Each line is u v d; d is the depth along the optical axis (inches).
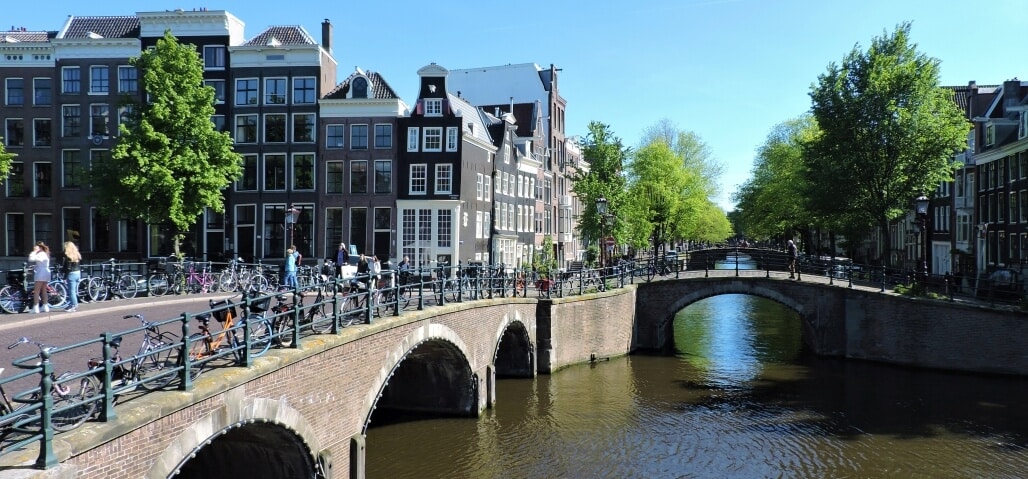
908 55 1342.3
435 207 1395.2
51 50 1414.9
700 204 2079.2
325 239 1413.6
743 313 1811.0
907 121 1272.1
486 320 833.5
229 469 483.2
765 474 645.3
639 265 1488.7
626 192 1610.5
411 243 1405.0
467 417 805.2
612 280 1300.4
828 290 1186.0
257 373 387.9
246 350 388.8
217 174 1090.1
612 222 1519.4
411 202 1395.2
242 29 1496.1
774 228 2226.9
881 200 1344.7
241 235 1425.9
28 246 1432.1
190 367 350.0
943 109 1309.1
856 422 804.0
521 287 1072.8
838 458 687.7
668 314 1263.5
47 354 251.1
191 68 1069.8
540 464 660.1
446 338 703.1
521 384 971.9
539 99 2098.9
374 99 1397.6
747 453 700.0
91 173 1098.1
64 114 1414.9
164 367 371.2
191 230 1425.9
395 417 808.3
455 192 1396.4
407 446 703.1
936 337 1075.9
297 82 1416.1
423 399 826.8
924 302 1084.5
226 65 1423.5
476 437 733.9
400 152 1405.0
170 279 840.9
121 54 1411.2
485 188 1568.7
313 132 1414.9
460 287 767.7
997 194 1523.1
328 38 1486.2
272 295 423.2
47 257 597.3
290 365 427.2
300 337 471.8
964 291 1266.0
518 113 1982.0
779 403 885.2
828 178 1369.3
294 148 1413.6
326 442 473.4
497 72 2118.6
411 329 614.9
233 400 368.8
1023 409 850.8
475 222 1503.4
